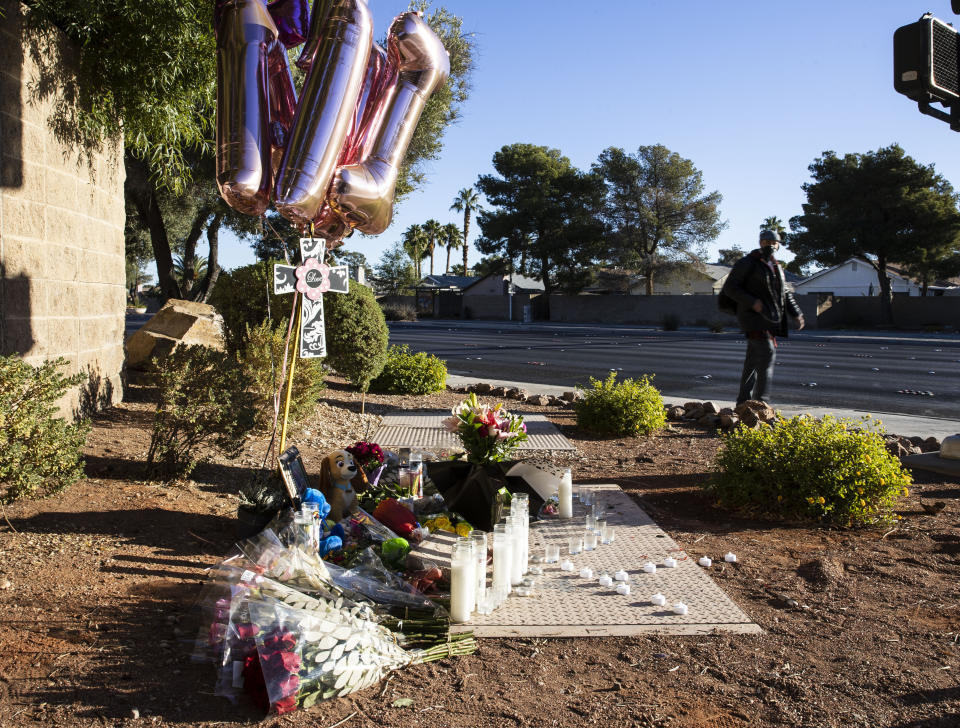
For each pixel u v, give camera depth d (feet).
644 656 11.54
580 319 186.91
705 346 91.09
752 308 29.32
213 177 67.31
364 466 18.51
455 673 10.85
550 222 188.44
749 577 15.21
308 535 13.14
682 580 14.80
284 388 25.40
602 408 30.91
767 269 29.43
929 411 38.32
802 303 151.64
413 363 42.11
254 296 32.12
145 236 96.07
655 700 10.19
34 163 21.02
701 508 20.49
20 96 20.27
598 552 16.57
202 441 20.89
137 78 24.41
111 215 27.07
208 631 10.78
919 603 13.91
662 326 153.89
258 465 21.90
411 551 15.16
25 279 20.47
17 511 15.64
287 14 17.02
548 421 33.14
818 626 12.83
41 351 21.43
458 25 54.39
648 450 27.94
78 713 9.20
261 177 14.65
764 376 30.35
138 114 25.40
